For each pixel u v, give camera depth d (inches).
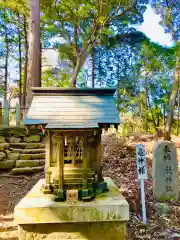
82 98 142.3
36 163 222.4
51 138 138.4
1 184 194.9
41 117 126.6
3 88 605.3
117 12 368.5
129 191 177.3
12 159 225.5
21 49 572.7
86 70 660.7
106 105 138.3
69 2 353.4
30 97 295.6
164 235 133.6
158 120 460.8
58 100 139.8
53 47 532.4
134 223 144.3
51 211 118.1
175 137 409.1
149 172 221.1
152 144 300.4
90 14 367.6
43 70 574.2
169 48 404.2
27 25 498.6
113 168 228.8
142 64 420.8
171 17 419.2
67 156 137.9
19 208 116.9
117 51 549.6
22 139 252.2
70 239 120.6
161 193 175.5
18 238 122.8
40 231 120.0
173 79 401.7
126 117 454.0
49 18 384.5
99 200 126.6
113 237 122.0
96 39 375.6
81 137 134.1
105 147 272.7
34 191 141.3
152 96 430.3
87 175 135.9
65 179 132.9
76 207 118.9
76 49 407.2
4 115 274.7
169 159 180.2
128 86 438.0
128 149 269.3
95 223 121.7
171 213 159.3
